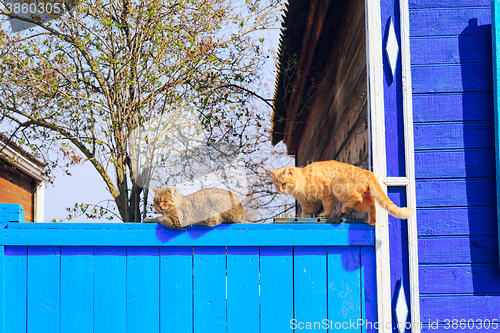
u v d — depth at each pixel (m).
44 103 5.81
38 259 2.44
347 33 3.78
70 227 2.45
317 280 2.48
